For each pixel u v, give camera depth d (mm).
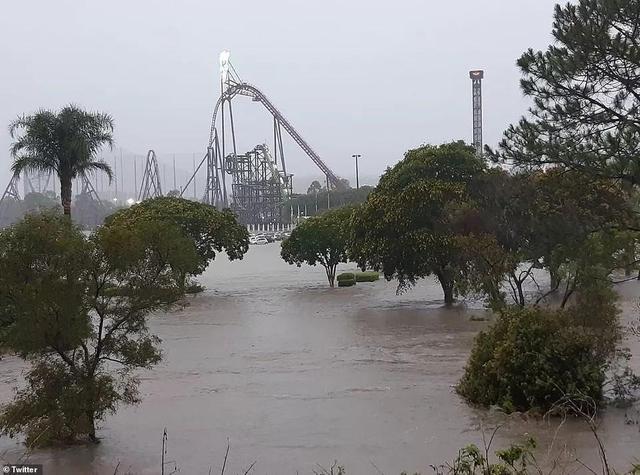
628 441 11070
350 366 18844
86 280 12656
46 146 33844
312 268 66188
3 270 11938
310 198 137250
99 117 35000
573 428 12016
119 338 13234
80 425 12023
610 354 14898
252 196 128625
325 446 11625
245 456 11273
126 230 13438
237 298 39594
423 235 30375
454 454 10789
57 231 12609
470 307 31297
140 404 15203
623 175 15352
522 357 13508
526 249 20891
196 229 44594
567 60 15305
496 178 22984
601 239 17859
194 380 17641
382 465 10461
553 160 16312
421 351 20766
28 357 12641
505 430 12047
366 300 36312
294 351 21578
